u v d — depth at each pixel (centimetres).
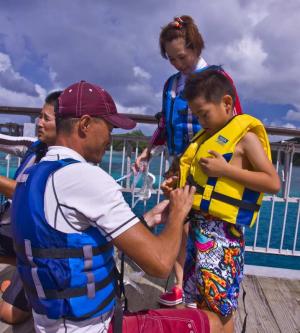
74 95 127
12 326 223
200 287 177
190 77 181
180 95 241
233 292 176
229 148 172
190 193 142
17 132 365
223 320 178
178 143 246
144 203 330
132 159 350
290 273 325
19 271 129
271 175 165
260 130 173
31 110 352
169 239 130
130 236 118
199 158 179
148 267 121
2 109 357
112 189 118
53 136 210
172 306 244
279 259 529
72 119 127
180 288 247
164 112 259
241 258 183
